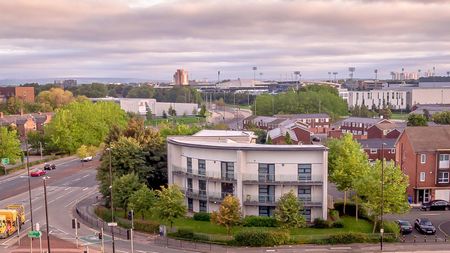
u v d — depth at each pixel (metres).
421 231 58.94
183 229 56.34
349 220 62.06
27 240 57.06
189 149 66.94
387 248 52.34
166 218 57.78
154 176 73.00
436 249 52.09
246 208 62.00
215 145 63.03
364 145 101.50
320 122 179.88
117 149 70.81
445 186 75.19
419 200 75.62
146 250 52.94
